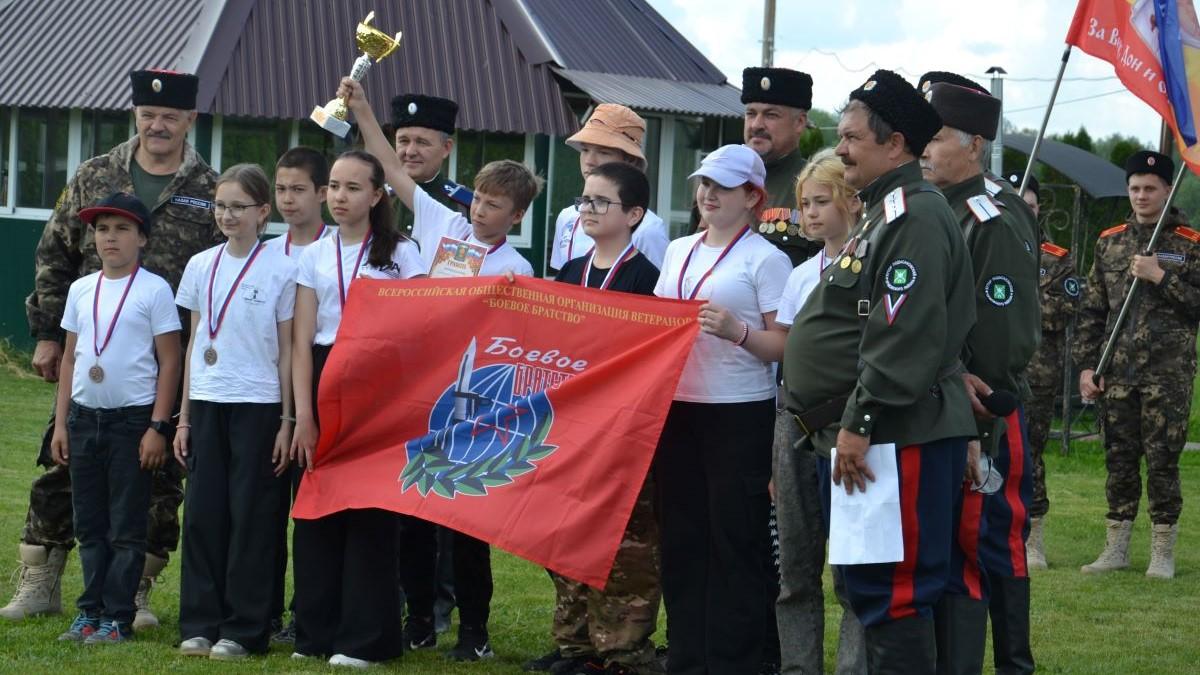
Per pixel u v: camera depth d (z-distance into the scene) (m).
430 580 6.81
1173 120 7.90
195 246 7.01
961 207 5.68
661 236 6.60
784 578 5.74
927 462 4.87
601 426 5.86
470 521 5.92
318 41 17.97
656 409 5.77
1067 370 14.97
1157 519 9.18
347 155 6.43
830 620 7.50
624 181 6.16
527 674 6.29
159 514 7.02
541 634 7.12
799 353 5.13
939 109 5.69
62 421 6.72
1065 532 10.72
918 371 4.73
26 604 7.00
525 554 5.83
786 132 6.67
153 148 6.98
